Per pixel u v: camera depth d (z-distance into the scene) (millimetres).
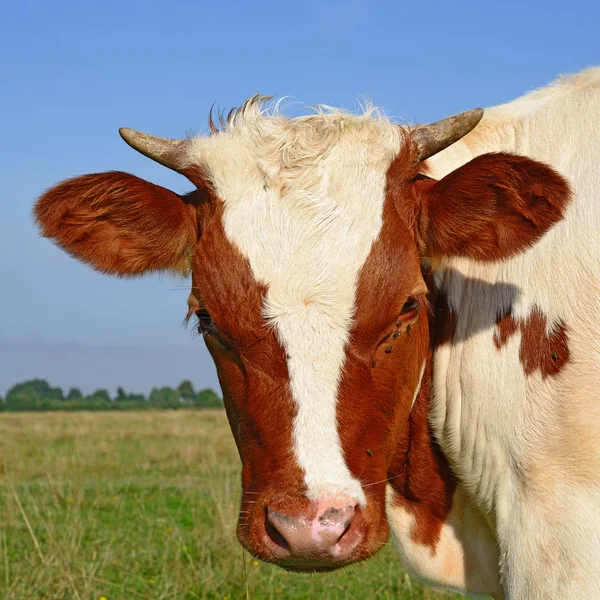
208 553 2396
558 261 1430
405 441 1582
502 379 1457
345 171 1432
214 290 1408
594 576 1362
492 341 1475
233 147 1460
